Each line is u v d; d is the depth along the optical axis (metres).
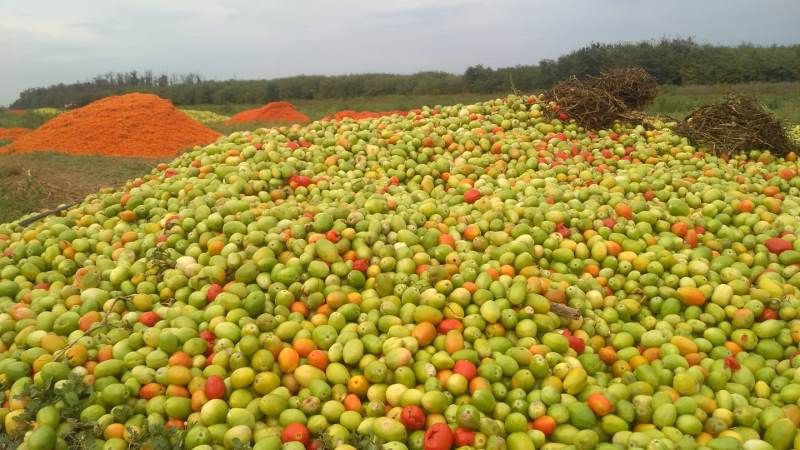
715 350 1.34
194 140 6.30
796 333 1.34
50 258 1.71
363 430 1.11
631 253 1.62
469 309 1.36
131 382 1.19
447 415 1.12
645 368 1.25
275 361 1.23
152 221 1.89
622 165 2.42
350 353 1.24
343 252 1.56
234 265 1.49
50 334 1.32
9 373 1.23
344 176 2.26
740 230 1.79
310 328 1.33
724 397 1.19
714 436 1.13
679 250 1.69
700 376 1.24
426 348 1.28
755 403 1.21
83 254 1.74
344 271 1.49
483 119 2.83
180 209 1.88
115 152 5.69
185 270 1.54
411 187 2.20
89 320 1.37
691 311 1.45
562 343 1.28
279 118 8.82
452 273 1.48
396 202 1.91
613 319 1.45
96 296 1.46
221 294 1.38
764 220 1.84
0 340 1.37
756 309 1.39
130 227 1.88
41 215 2.15
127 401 1.17
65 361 1.24
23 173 4.16
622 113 3.01
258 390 1.17
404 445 1.07
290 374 1.22
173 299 1.50
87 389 1.16
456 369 1.19
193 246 1.65
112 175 4.56
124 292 1.52
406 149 2.41
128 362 1.23
